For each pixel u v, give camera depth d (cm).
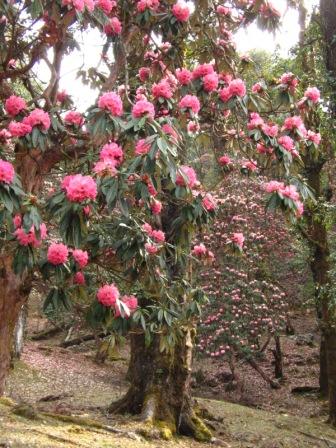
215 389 1216
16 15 300
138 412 684
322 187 935
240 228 1084
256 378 1323
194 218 305
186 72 341
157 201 324
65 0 274
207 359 1332
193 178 292
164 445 580
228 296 1100
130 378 717
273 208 305
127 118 286
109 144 268
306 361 1433
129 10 365
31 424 516
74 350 1585
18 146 286
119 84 399
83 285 285
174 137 273
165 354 677
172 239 336
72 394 955
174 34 366
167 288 348
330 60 783
